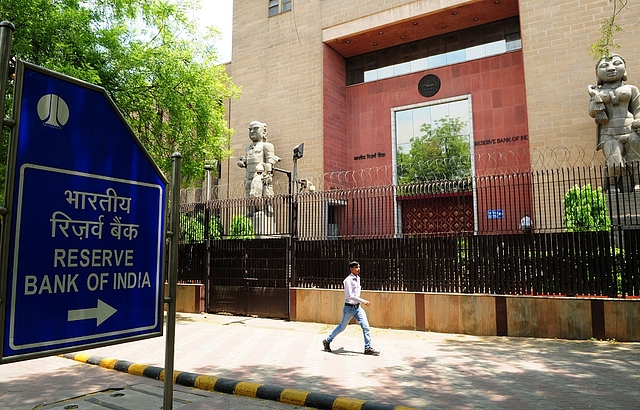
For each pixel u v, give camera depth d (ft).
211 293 44.06
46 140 9.14
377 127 74.84
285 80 74.33
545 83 55.26
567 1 55.21
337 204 42.14
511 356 24.86
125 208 10.69
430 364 23.43
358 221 39.93
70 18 36.04
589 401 16.97
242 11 80.59
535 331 29.89
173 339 11.66
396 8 67.36
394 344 28.99
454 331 32.19
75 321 9.45
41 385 20.74
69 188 9.52
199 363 24.36
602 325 28.27
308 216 39.70
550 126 54.34
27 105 8.84
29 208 8.77
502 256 31.71
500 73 66.69
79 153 9.77
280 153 72.95
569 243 29.96
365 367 22.97
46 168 9.11
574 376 20.53
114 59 42.04
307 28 73.87
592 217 34.86
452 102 69.72
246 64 78.59
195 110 48.83
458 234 33.19
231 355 26.35
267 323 37.99
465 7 63.82
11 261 8.43
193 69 47.83
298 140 71.77
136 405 17.60
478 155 66.74
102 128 10.30
